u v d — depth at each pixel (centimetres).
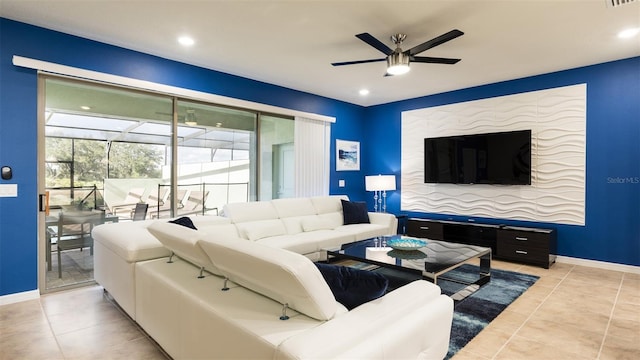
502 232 448
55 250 329
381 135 636
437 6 271
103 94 357
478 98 511
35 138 311
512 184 468
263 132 500
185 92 399
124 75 358
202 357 159
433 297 166
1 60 292
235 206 409
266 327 133
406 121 598
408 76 460
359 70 435
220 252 161
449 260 296
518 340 232
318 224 462
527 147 455
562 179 437
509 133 470
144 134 386
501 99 488
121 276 255
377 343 123
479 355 213
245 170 480
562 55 379
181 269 218
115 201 367
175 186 409
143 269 222
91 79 337
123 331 243
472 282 346
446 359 208
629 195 390
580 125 422
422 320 145
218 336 147
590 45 350
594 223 414
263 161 500
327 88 525
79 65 330
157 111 395
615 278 369
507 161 473
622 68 392
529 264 430
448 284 346
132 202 379
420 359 145
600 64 407
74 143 339
